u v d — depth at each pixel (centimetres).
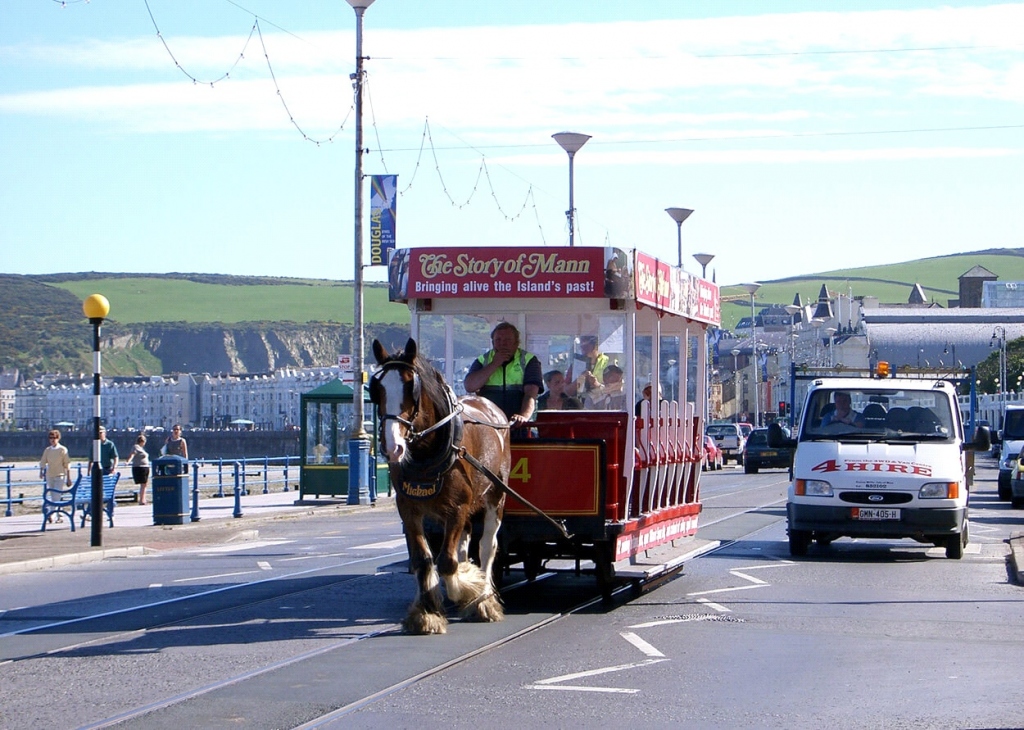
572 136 3391
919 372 2192
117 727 750
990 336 12650
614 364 1242
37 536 2247
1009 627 1145
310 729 746
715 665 956
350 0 3181
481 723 768
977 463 6612
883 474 1705
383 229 3234
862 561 1725
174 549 2056
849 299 13562
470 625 1130
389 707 807
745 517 2597
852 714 799
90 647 1027
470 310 1268
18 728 752
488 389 1240
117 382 17462
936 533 1692
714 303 1628
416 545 1078
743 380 13312
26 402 17188
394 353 1031
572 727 761
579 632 1102
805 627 1138
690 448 1535
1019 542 1934
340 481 3325
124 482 4812
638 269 1208
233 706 805
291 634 1085
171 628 1124
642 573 1198
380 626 1126
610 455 1205
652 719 782
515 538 1193
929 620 1184
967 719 787
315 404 3353
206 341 19812
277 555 1884
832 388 1834
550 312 1256
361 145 3247
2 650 1021
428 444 1026
